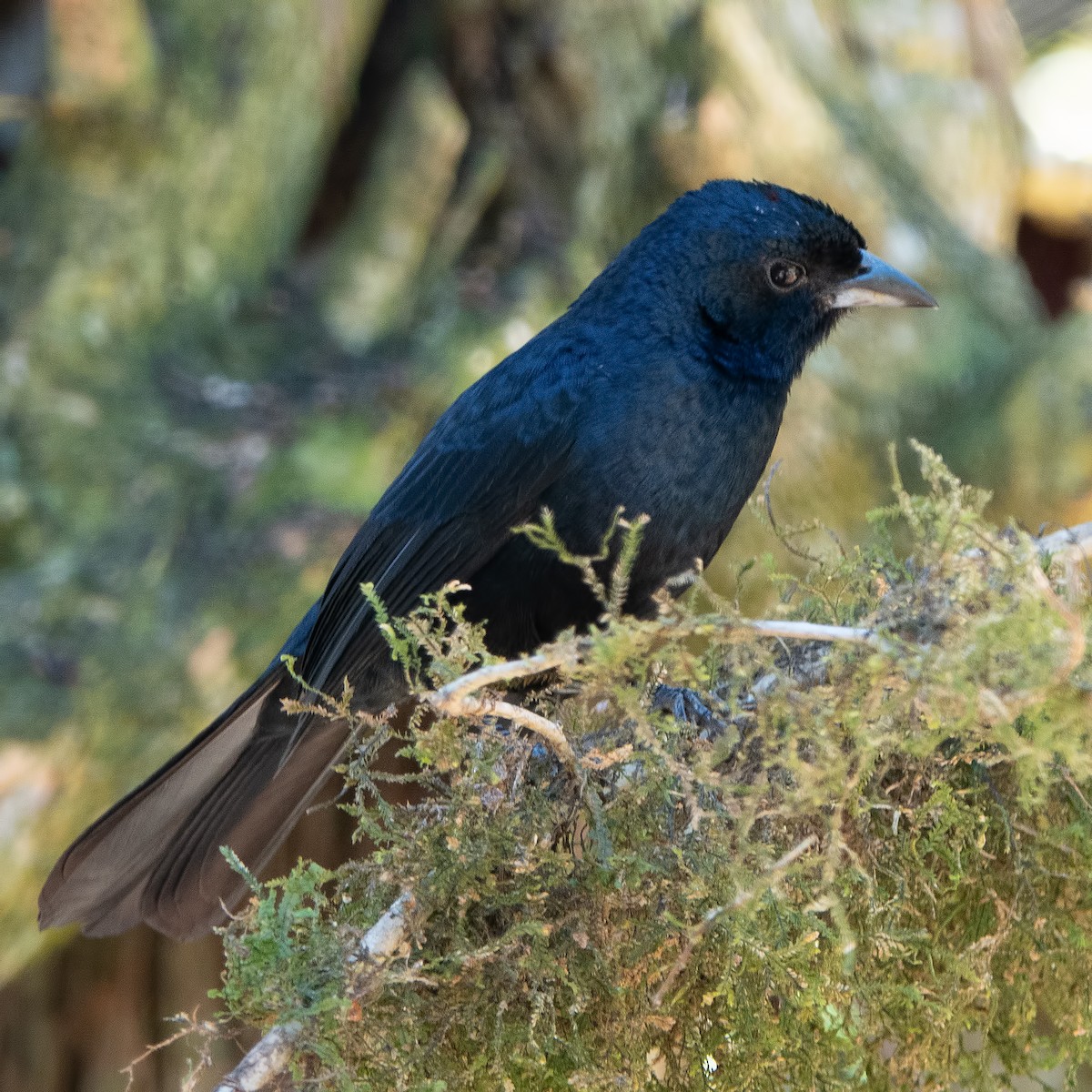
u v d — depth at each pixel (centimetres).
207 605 1291
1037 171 1906
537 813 572
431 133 1636
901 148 1762
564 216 1633
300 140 1639
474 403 827
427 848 561
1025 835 611
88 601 1308
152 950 1275
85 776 1205
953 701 482
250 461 1412
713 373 800
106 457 1420
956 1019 607
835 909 506
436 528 816
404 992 559
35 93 1548
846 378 1548
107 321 1516
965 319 1623
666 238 813
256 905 557
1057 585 581
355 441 1432
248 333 1568
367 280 1605
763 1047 570
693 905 565
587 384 793
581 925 567
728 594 1386
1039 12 2116
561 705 619
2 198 1554
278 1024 528
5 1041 1234
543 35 1639
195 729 1230
